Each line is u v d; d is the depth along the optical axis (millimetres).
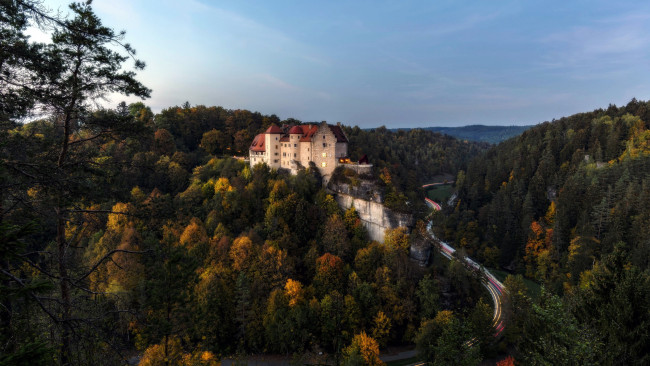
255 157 100438
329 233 76625
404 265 72000
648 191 92438
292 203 79500
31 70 18281
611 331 24547
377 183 86312
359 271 71875
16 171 15875
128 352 19422
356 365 46406
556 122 192375
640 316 24203
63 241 20516
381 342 63188
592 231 91312
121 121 22469
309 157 94125
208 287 57125
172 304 31062
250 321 60125
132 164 25125
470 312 64500
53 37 19312
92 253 53375
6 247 8734
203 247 65562
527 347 26656
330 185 92062
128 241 54031
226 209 78562
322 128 93000
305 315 59344
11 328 13602
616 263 27984
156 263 30547
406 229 80188
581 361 19359
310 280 69875
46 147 20234
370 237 85625
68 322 15117
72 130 21672
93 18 19766
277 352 59375
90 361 17281
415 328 66750
